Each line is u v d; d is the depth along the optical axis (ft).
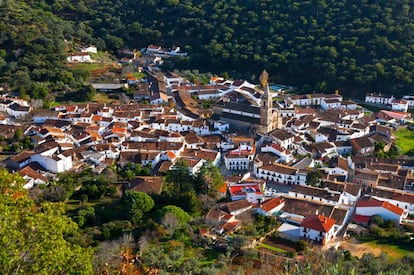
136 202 502.79
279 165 632.79
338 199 538.88
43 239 212.64
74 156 650.84
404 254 440.86
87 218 496.64
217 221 487.20
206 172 568.41
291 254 430.61
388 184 583.58
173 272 385.09
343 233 485.97
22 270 206.28
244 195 549.54
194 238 455.63
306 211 515.50
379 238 472.44
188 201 520.83
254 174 651.25
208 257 426.51
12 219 206.08
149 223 479.00
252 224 488.85
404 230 487.20
